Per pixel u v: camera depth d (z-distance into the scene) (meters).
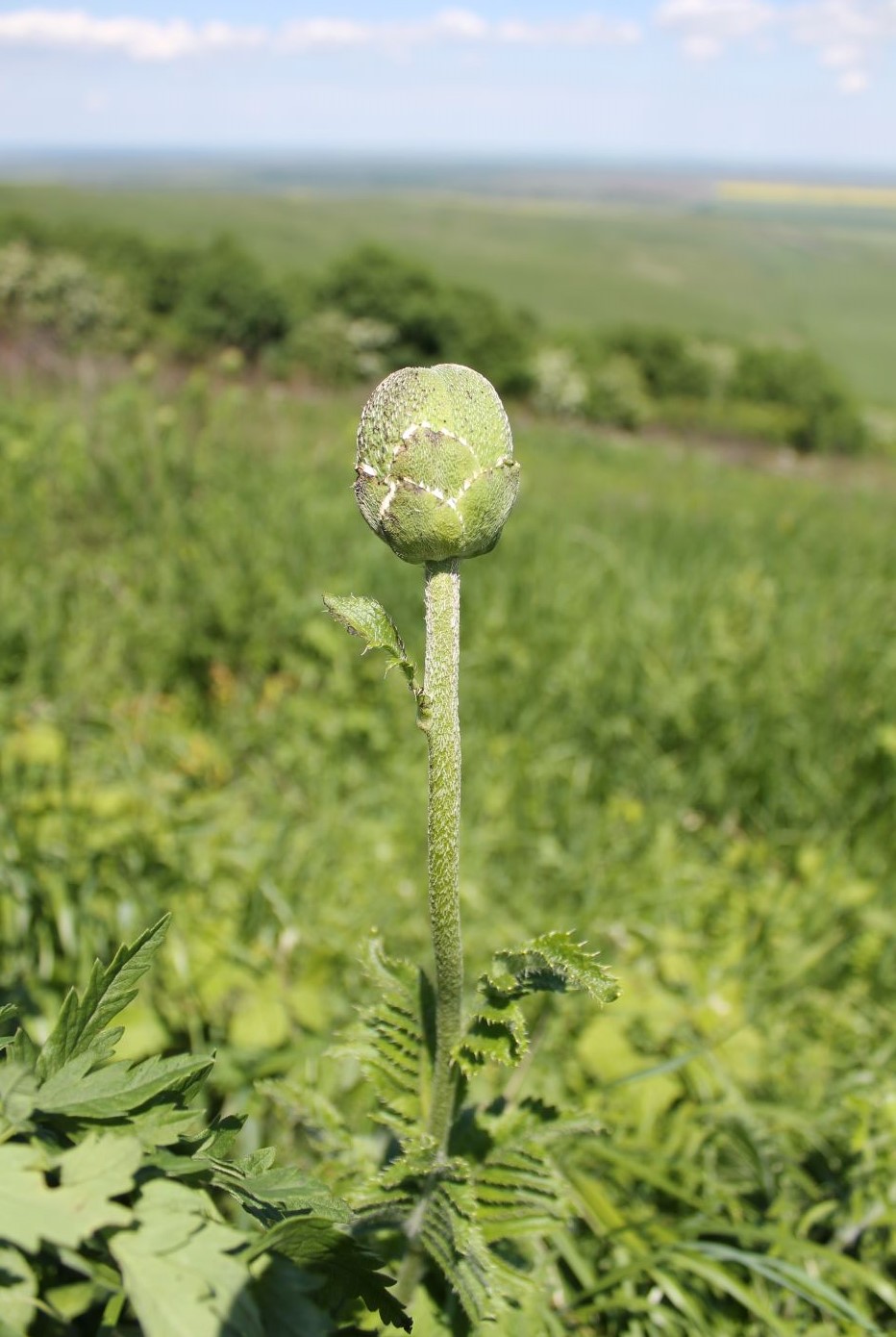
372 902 3.48
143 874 3.22
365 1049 1.44
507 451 1.11
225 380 11.02
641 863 3.89
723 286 141.75
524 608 5.48
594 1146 2.30
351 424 10.27
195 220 153.12
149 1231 0.83
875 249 197.88
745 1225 2.16
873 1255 2.23
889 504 13.74
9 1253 0.78
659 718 4.65
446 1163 1.36
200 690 4.76
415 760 4.41
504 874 3.76
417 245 157.75
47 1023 2.32
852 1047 3.13
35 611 4.70
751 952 3.33
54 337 11.09
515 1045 1.25
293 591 5.23
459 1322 1.53
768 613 5.60
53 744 3.85
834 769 4.46
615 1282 2.12
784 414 51.75
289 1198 0.97
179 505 6.12
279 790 4.12
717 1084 2.74
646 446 21.70
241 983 2.80
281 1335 0.87
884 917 3.61
